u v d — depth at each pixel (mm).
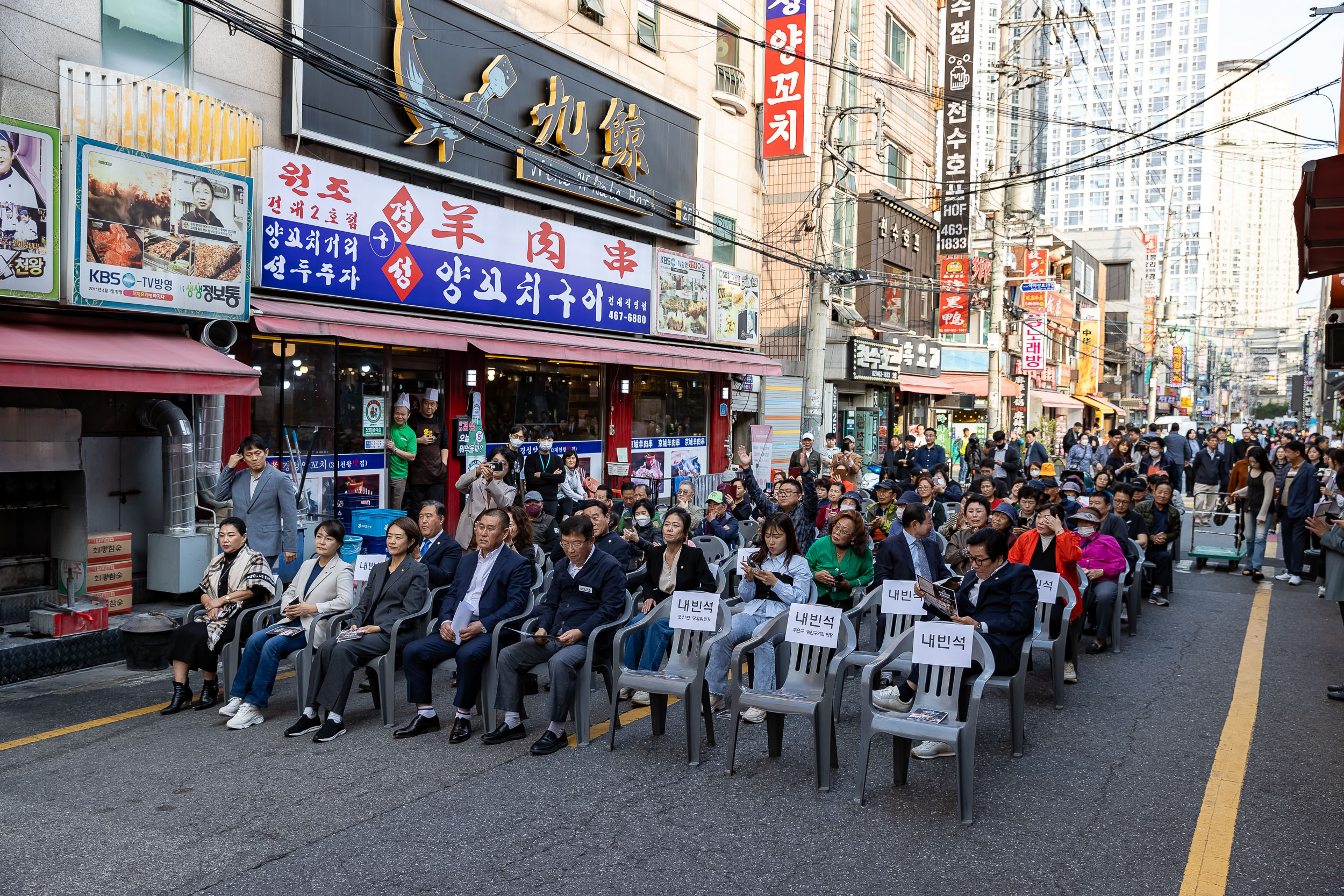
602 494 13266
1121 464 20812
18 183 7707
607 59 15875
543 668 7855
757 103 21344
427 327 11562
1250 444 23266
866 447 26641
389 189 11664
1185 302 116188
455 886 4441
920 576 8266
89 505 9172
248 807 5344
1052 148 132000
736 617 7172
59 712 7098
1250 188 146750
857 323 25125
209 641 7160
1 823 5109
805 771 6055
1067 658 8062
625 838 4984
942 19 31688
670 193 17672
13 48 8219
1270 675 8312
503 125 13602
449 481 13211
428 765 6078
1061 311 47219
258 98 10516
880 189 26859
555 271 14539
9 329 7871
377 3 11703
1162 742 6539
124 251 8492
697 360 16766
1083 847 4902
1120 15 128500
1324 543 8414
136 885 4426
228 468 8828
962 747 5195
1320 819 5227
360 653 6668
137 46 9328
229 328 9688
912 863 4715
